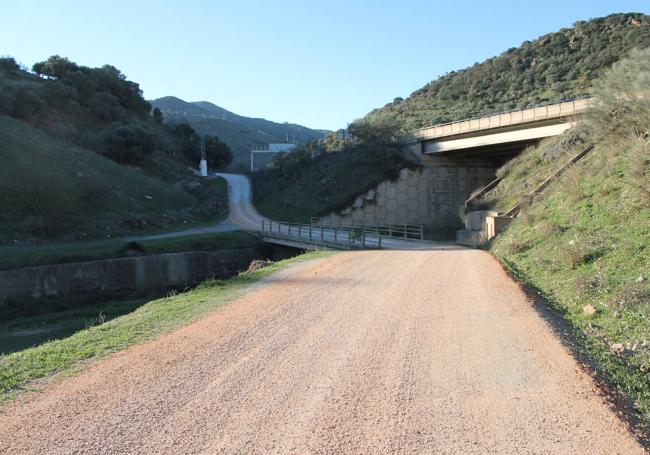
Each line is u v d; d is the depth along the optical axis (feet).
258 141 645.51
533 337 24.71
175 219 180.65
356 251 86.02
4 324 78.33
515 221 81.66
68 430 15.28
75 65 329.93
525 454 13.29
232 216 212.23
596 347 23.62
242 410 16.55
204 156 307.99
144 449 13.94
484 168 201.46
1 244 118.83
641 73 65.72
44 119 257.55
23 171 146.82
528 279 44.75
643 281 30.73
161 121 386.52
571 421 15.24
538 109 141.49
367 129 217.15
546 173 102.27
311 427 15.17
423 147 194.70
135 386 19.11
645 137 61.26
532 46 322.75
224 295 40.47
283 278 49.14
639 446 13.62
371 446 13.88
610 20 299.79
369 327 27.68
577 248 41.65
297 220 192.13
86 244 125.80
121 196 178.60
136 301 95.40
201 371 20.76
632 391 18.26
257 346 24.40
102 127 296.71
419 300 35.17
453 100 318.45
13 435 15.02
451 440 14.16
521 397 17.22
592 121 80.07
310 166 242.58
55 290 98.27
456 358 21.77
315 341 25.08
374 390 18.17
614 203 50.47
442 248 88.84
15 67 308.40
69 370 21.61
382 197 190.80
